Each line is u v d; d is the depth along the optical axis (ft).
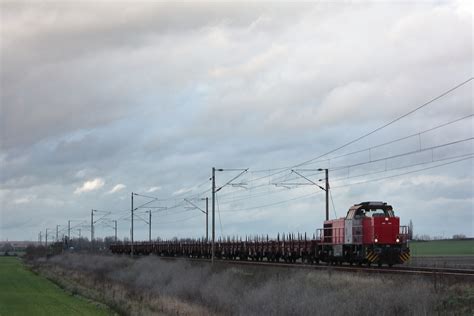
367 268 143.95
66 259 400.47
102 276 245.24
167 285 177.17
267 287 125.08
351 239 166.71
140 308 130.31
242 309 117.50
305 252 201.67
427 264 174.91
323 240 189.06
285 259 222.89
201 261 228.02
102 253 445.37
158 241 389.19
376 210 166.30
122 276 230.27
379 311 91.40
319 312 98.84
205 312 122.52
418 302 89.51
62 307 140.36
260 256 245.86
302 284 121.39
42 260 456.45
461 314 82.48
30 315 124.88
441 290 92.99
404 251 159.12
